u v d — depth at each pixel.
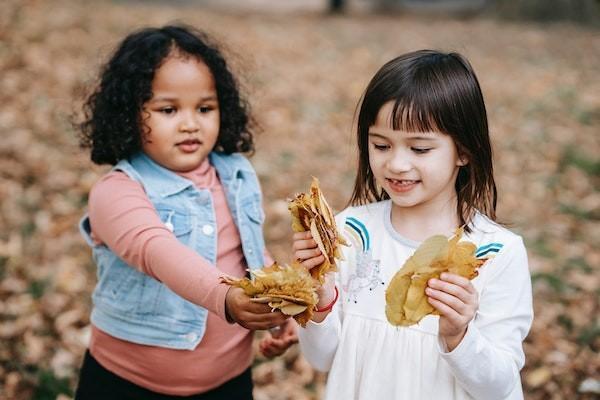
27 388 3.10
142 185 2.08
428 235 1.89
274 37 10.46
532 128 6.89
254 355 3.46
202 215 2.13
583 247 4.62
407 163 1.76
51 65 6.89
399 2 17.98
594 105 7.73
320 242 1.57
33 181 4.82
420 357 1.77
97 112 2.18
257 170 5.43
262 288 1.55
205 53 2.15
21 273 3.87
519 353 1.79
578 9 14.73
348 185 5.41
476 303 1.57
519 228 4.84
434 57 1.84
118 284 2.11
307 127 6.60
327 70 8.72
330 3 16.02
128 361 2.11
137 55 2.08
